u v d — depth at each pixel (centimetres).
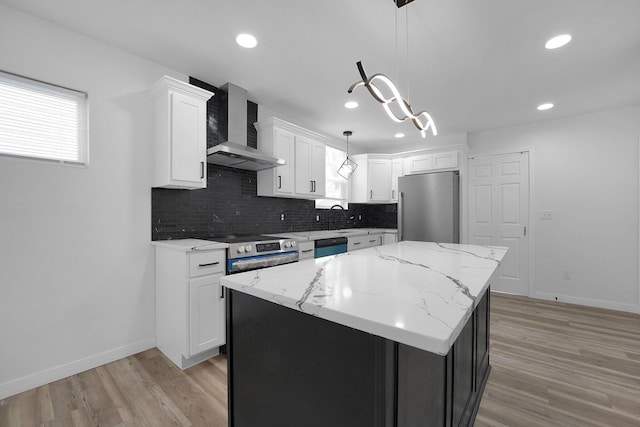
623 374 196
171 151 215
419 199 423
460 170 415
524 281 384
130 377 189
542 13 174
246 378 108
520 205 386
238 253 223
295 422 92
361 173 478
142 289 225
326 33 195
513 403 168
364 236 404
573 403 167
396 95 152
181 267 200
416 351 88
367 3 167
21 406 159
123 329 215
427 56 222
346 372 79
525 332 266
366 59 227
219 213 285
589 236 344
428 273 120
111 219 210
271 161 275
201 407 160
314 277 112
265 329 101
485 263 145
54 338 185
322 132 426
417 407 89
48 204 184
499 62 231
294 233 355
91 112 201
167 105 216
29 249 177
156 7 171
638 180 319
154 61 231
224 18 181
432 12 174
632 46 208
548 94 292
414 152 453
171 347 211
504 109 332
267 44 208
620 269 328
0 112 172
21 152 179
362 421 76
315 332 86
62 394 170
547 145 368
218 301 213
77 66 196
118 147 214
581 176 348
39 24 181
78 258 195
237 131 272
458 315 70
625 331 268
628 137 323
